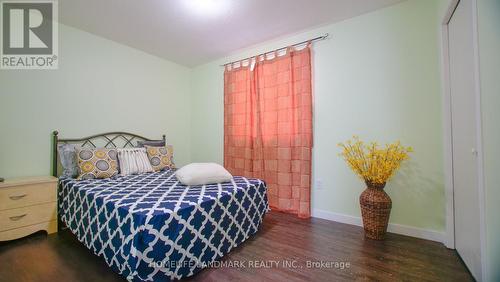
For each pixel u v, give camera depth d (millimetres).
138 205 1484
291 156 2852
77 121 2764
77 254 1841
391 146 2221
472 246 1515
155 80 3619
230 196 1867
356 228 2369
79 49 2773
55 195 2283
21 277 1527
